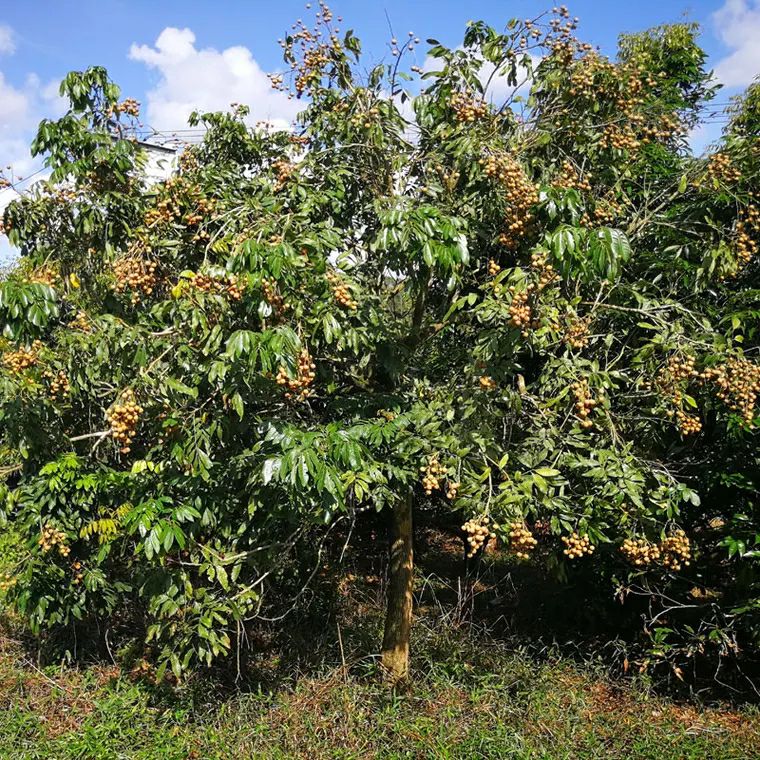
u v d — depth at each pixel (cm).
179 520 360
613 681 484
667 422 414
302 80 439
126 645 538
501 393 357
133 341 353
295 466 301
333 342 367
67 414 466
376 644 521
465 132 408
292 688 471
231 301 337
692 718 442
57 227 452
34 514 452
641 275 453
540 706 442
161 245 395
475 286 436
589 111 419
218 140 478
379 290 446
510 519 335
